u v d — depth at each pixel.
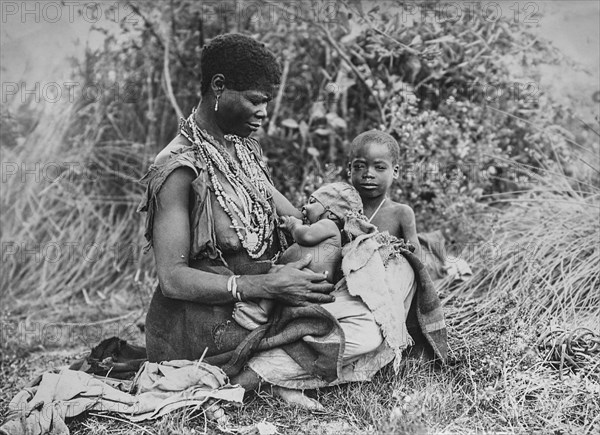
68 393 3.73
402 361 3.98
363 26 6.41
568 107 6.45
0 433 3.58
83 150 7.30
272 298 3.72
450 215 5.71
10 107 7.36
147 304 6.15
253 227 3.89
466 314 4.71
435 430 3.54
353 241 3.86
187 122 3.95
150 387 3.75
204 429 3.58
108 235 7.10
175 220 3.74
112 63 7.43
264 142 6.75
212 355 3.81
